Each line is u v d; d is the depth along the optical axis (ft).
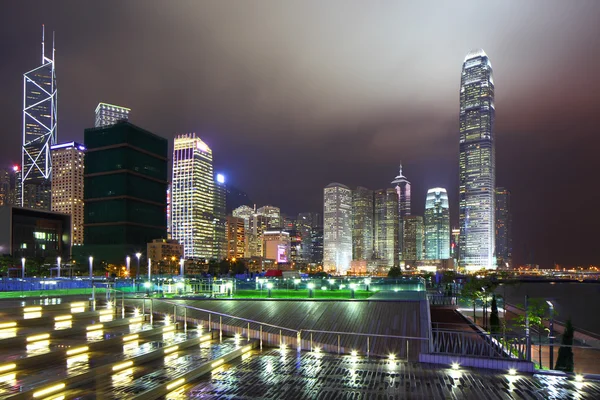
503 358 71.05
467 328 155.94
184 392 57.21
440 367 71.61
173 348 75.72
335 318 107.96
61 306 104.94
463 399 55.57
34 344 69.00
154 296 147.95
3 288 160.97
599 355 159.02
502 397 56.59
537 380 64.44
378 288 146.92
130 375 60.54
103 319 92.17
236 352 77.97
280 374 66.39
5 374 55.83
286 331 99.66
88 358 64.85
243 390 58.34
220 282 162.30
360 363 73.97
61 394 52.13
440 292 287.28
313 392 57.72
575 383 63.00
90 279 196.65
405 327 99.45
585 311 445.37
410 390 59.11
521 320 153.58
